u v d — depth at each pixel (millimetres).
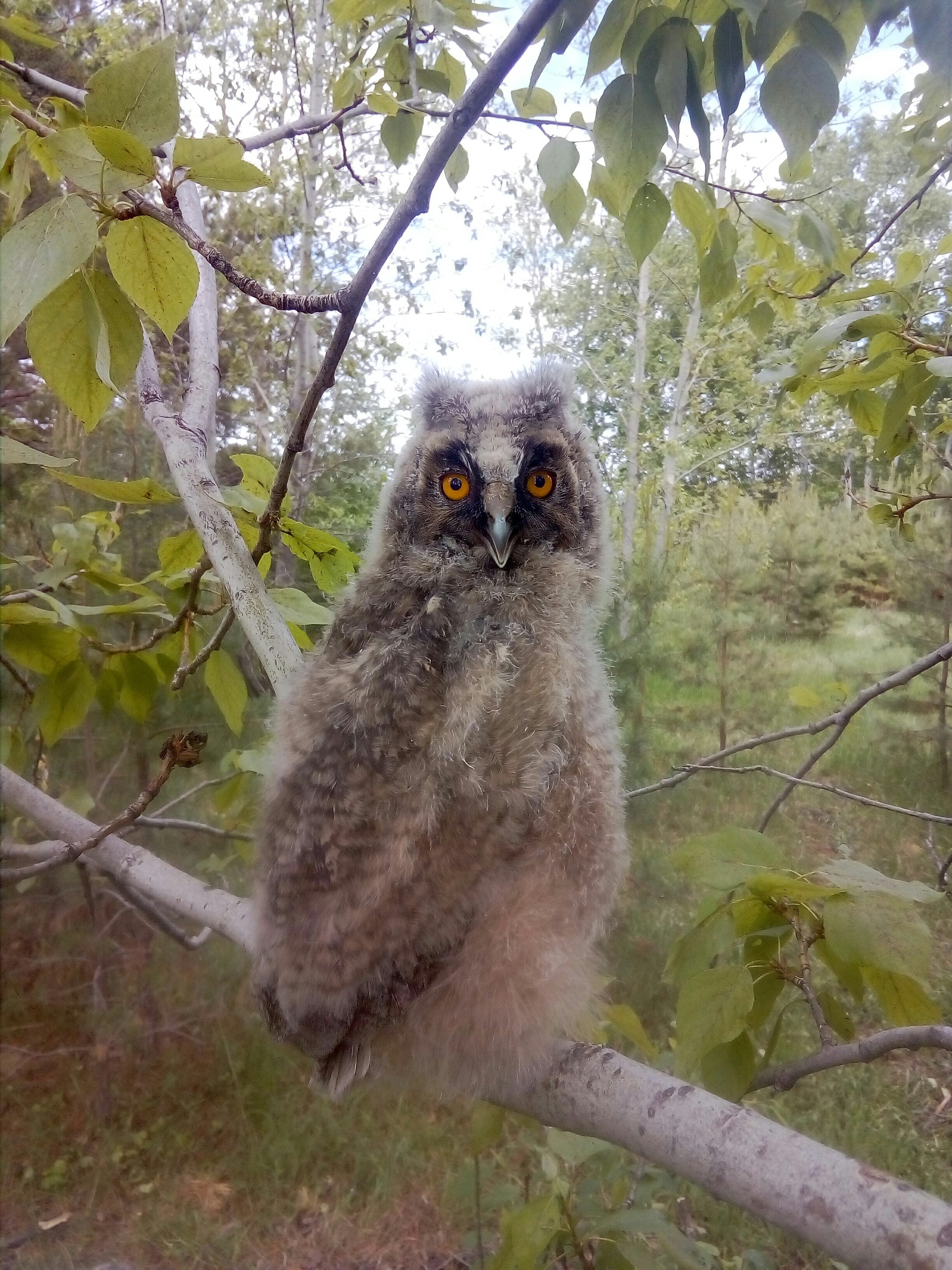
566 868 292
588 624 359
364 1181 727
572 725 302
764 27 240
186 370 1050
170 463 385
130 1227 701
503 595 337
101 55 1151
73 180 218
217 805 487
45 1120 796
